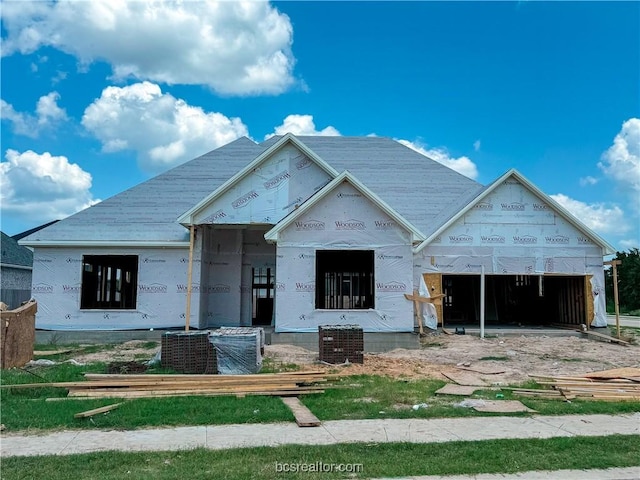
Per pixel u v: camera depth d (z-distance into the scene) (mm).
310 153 19078
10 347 12891
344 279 21859
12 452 6805
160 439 7383
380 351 17156
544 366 14000
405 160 26547
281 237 17656
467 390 10750
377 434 7684
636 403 9797
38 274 19328
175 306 19453
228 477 5879
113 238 19422
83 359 14555
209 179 22969
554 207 20875
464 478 6020
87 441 7305
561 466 6398
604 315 20719
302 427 8031
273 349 16078
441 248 20875
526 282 25750
